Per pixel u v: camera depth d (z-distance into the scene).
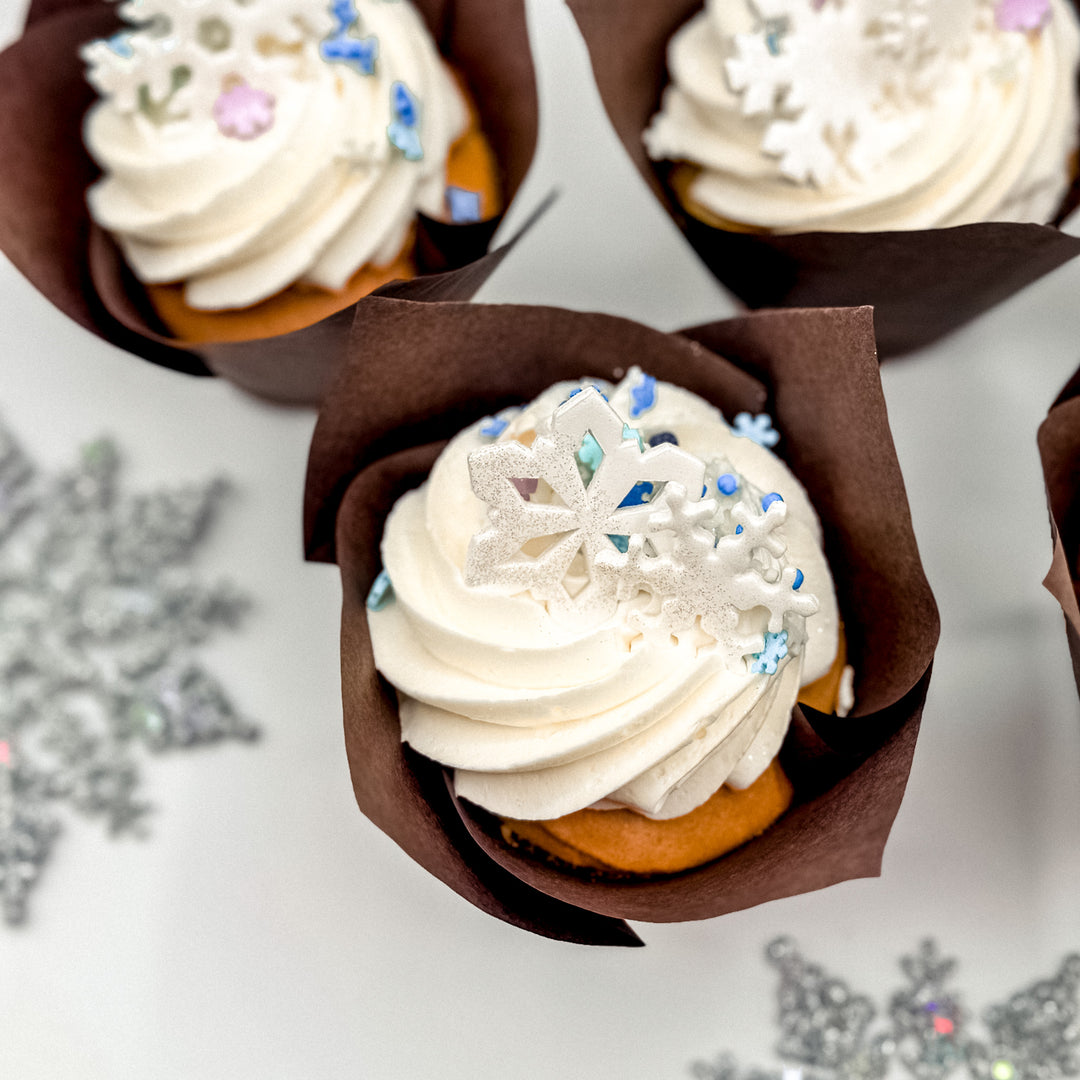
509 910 0.29
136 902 0.31
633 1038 0.31
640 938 0.31
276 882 0.31
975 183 0.33
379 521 0.31
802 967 0.31
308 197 0.33
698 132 0.34
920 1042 0.30
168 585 0.33
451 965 0.31
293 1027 0.31
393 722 0.30
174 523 0.34
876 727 0.30
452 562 0.30
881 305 0.33
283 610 0.33
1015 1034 0.30
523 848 0.30
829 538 0.31
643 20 0.34
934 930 0.31
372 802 0.29
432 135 0.33
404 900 0.31
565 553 0.29
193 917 0.31
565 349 0.31
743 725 0.29
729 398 0.32
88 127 0.34
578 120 0.36
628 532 0.28
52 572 0.34
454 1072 0.30
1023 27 0.33
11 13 0.36
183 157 0.33
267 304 0.33
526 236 0.35
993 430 0.34
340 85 0.33
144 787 0.32
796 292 0.34
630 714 0.28
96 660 0.34
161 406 0.35
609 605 0.29
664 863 0.30
